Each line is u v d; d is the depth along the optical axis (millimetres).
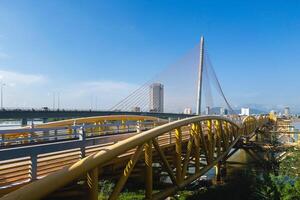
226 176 33312
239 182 28453
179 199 24203
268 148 43594
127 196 22719
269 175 26906
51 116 64312
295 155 37438
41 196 8688
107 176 15977
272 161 39719
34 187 8594
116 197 13219
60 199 13234
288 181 27016
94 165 11047
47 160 12578
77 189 13258
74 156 14016
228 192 26062
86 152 14477
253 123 59844
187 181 20016
